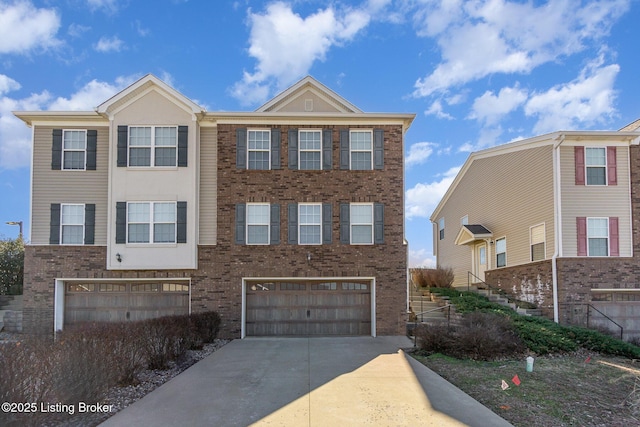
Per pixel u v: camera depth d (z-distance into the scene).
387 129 17.91
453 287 24.70
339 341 15.70
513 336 13.26
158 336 11.10
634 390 9.05
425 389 9.42
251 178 17.56
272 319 17.28
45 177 17.56
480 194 24.64
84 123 17.80
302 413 7.96
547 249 18.72
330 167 17.66
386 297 17.23
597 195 18.39
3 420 5.75
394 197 17.66
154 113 17.45
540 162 19.45
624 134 18.22
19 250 24.95
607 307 17.75
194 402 8.57
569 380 10.32
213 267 17.23
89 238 17.38
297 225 17.41
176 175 17.30
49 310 17.09
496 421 7.63
